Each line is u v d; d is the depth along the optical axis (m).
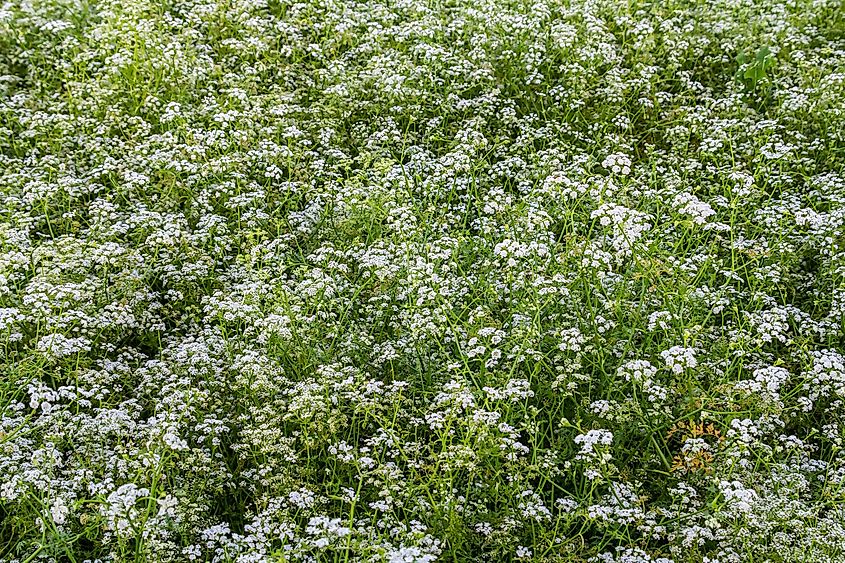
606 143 2.32
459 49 2.52
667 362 1.70
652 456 1.75
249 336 1.88
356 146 2.34
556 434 1.80
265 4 2.60
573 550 1.62
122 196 2.13
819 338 1.95
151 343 1.92
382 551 1.46
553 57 2.47
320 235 2.09
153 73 2.39
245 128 2.27
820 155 2.29
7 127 2.31
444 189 2.18
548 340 1.86
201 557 1.61
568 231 2.11
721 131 2.27
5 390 1.71
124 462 1.60
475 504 1.63
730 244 2.06
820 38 2.59
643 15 2.66
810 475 1.72
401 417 1.77
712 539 1.62
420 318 1.82
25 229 2.00
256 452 1.70
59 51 2.54
